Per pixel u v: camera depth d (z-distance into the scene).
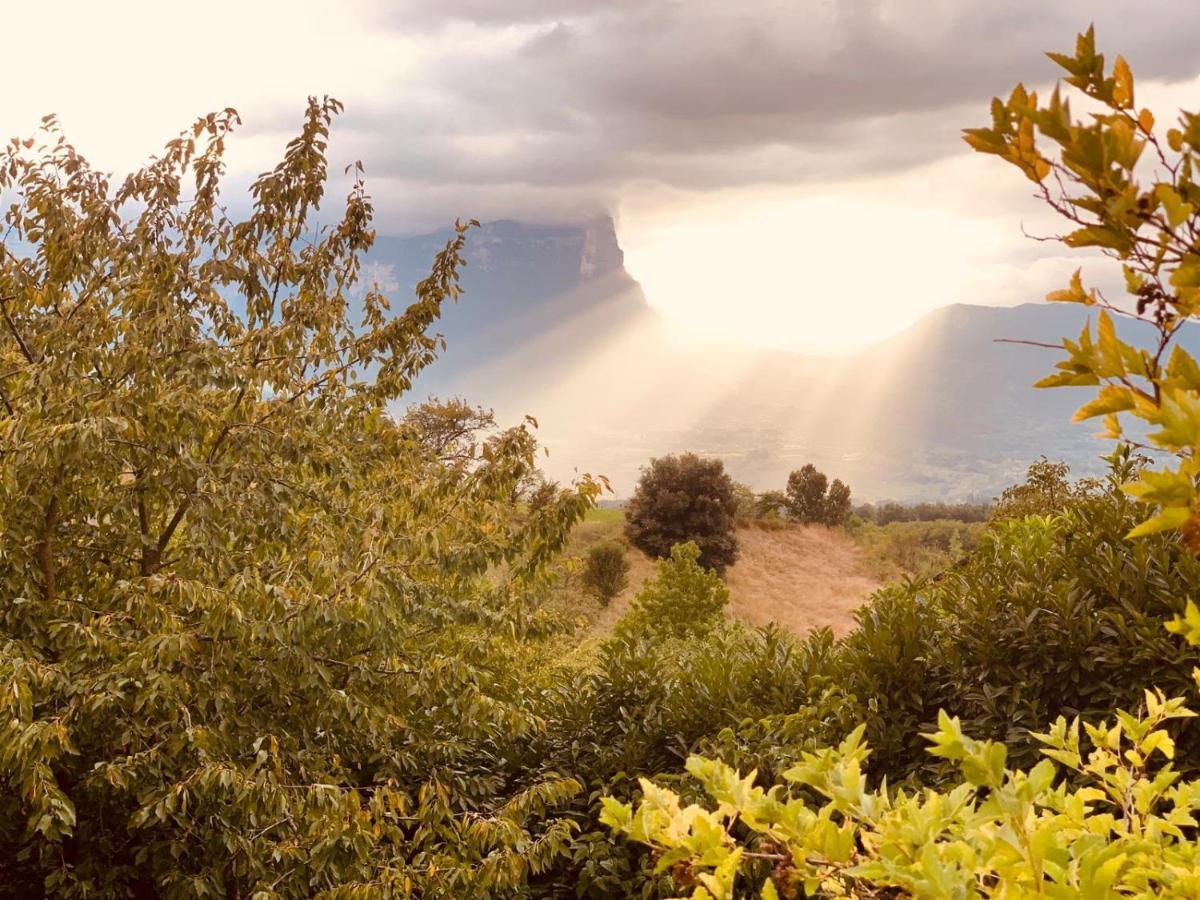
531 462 6.85
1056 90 0.77
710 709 6.44
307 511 6.80
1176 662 4.66
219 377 6.34
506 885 5.76
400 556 6.35
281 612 5.57
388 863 5.73
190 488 5.91
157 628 5.55
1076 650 5.07
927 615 5.84
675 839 1.57
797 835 1.50
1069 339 0.86
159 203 6.72
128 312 6.39
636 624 15.78
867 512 75.62
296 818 5.57
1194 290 0.81
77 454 5.22
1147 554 5.22
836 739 5.44
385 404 7.47
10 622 5.52
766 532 51.16
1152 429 0.79
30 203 6.51
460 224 7.17
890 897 1.55
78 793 5.94
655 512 41.19
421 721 7.03
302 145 7.08
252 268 7.04
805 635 30.12
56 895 5.83
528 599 6.79
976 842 1.38
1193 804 1.75
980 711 5.33
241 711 5.88
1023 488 13.95
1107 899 1.15
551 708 7.25
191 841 5.83
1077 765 2.03
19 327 6.59
